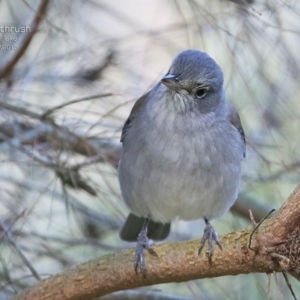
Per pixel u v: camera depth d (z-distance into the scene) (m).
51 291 7.57
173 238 11.41
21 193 9.73
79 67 10.45
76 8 10.34
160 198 9.55
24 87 10.20
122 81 10.53
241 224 11.54
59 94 10.41
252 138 10.52
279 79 9.98
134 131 9.55
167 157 9.22
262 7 9.55
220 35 9.59
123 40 10.43
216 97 9.48
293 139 10.44
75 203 10.38
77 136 9.72
